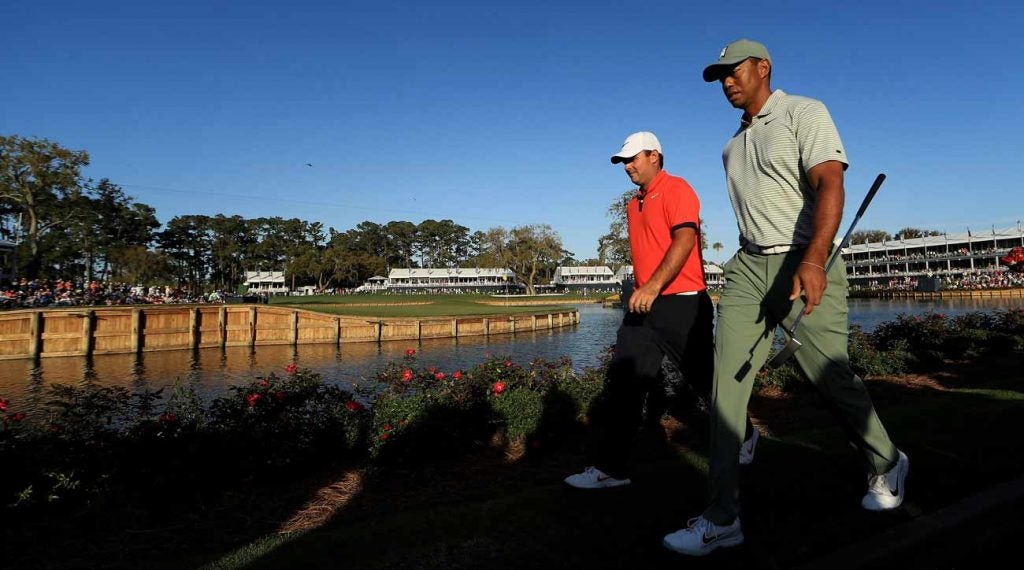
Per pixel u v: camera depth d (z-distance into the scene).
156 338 30.44
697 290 3.28
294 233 146.88
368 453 5.10
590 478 3.28
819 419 5.85
